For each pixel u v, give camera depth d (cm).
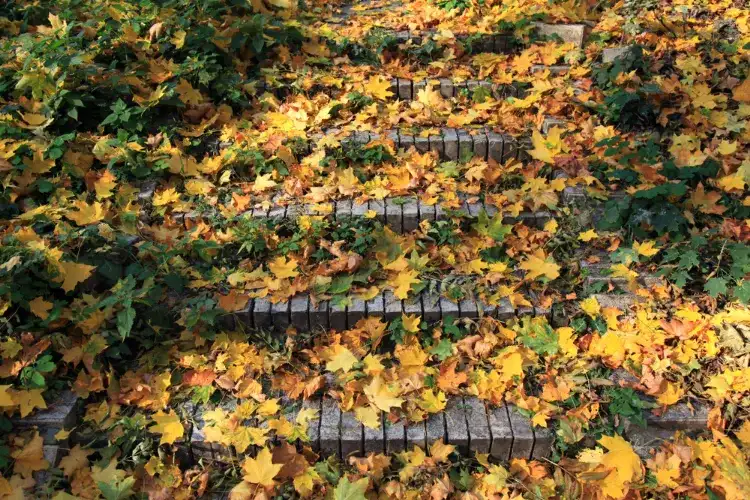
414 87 454
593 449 265
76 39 409
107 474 251
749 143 382
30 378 260
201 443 266
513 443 266
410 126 419
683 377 281
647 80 425
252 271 331
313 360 298
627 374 286
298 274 325
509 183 382
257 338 310
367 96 431
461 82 454
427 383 284
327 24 518
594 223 352
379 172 388
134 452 260
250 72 455
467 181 385
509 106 433
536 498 252
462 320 309
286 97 436
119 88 397
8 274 274
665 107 406
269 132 402
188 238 337
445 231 346
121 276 313
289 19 504
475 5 524
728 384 273
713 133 392
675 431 269
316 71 455
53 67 379
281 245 339
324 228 345
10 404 245
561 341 297
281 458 261
